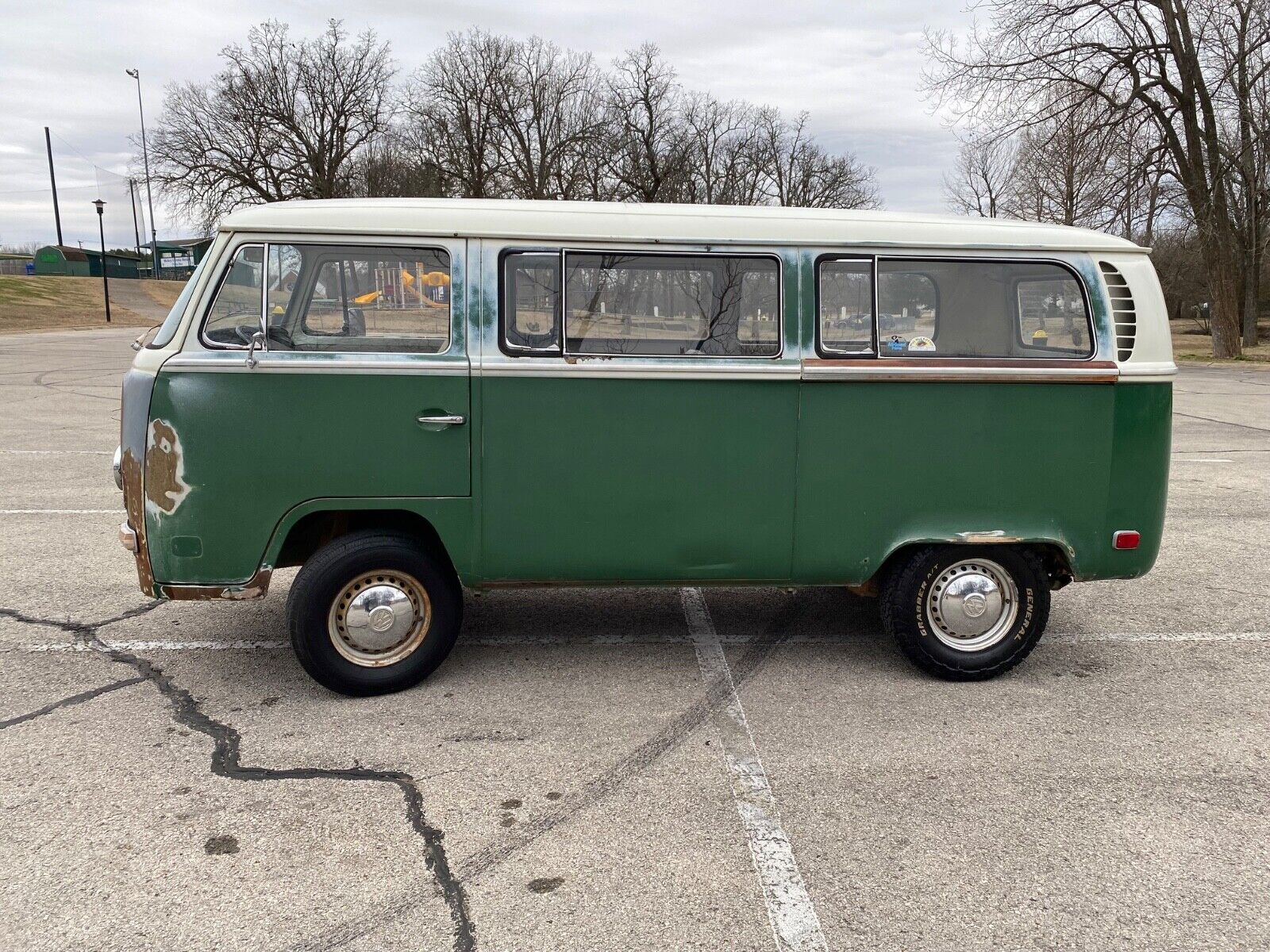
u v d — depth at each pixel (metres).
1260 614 5.66
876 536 4.41
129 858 3.04
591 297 4.16
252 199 43.25
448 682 4.50
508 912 2.80
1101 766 3.75
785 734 4.00
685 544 4.34
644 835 3.22
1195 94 25.89
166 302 51.41
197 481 4.01
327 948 2.64
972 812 3.39
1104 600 5.94
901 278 4.31
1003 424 4.38
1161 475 4.52
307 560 4.45
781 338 4.26
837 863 3.07
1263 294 47.31
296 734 3.94
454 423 4.11
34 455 10.26
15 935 2.66
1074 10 24.89
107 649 4.86
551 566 4.30
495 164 44.53
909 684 4.56
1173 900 2.90
